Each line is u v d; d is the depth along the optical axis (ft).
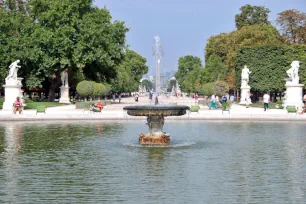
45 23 196.85
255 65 218.18
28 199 38.22
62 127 95.35
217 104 164.55
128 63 407.03
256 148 64.69
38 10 200.13
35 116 113.91
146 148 64.80
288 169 49.83
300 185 42.68
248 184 43.01
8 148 64.39
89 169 49.70
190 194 39.60
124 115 116.06
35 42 190.80
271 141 72.49
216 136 79.10
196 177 45.78
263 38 255.70
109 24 211.20
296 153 60.29
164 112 67.56
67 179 44.98
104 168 50.24
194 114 120.57
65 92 213.05
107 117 115.75
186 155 58.70
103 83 256.52
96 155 58.65
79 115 115.65
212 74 283.18
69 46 190.29
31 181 44.21
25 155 58.54
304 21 253.65
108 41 204.54
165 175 46.70
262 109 160.97
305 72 212.84
